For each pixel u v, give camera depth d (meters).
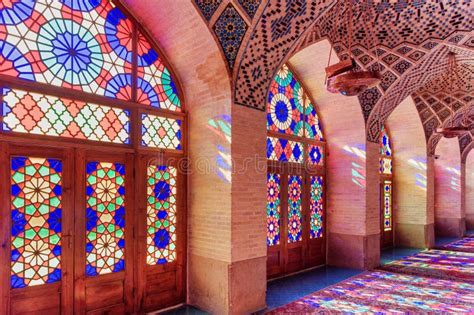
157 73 3.29
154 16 3.06
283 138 4.48
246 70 3.16
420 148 6.64
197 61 3.21
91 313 2.75
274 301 3.49
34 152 2.50
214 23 2.88
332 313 3.16
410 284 4.11
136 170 3.07
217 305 3.12
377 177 5.13
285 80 4.55
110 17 2.98
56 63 2.63
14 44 2.44
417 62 4.34
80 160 2.72
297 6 2.98
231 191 3.05
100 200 2.84
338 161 5.11
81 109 2.75
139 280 3.05
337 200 5.12
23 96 2.46
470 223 10.34
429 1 3.62
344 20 3.78
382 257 5.77
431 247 6.68
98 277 2.80
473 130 7.95
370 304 3.39
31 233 2.48
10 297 2.37
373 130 5.05
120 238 2.95
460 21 3.72
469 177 10.40
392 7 3.71
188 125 3.47
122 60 3.04
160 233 3.24
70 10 2.73
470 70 4.90
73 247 2.67
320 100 4.96
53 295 2.56
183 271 3.40
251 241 3.22
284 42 3.23
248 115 3.25
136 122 3.08
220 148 3.16
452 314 3.13
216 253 3.16
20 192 2.44
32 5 2.54
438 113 6.30
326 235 5.20
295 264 4.65
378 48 4.25
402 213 6.86
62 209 2.62
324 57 4.23
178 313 3.15
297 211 4.70
